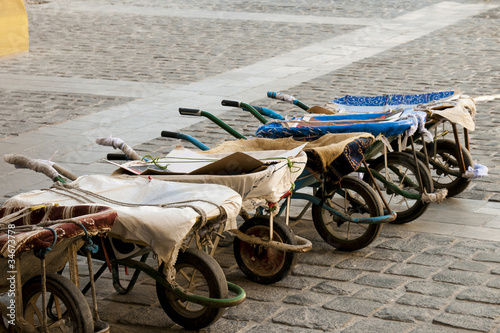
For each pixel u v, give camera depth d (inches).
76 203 173.2
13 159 189.9
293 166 192.7
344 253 222.8
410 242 229.9
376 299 189.0
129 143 357.4
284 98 277.6
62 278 151.3
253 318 180.4
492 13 795.4
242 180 182.4
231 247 228.7
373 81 481.1
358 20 762.8
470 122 249.9
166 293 177.0
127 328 178.9
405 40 640.4
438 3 884.6
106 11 866.8
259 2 922.1
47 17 822.5
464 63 534.0
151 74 520.7
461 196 275.6
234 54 591.5
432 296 189.8
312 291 195.6
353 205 228.7
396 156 246.4
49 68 546.3
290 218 255.4
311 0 936.3
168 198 173.8
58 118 406.3
